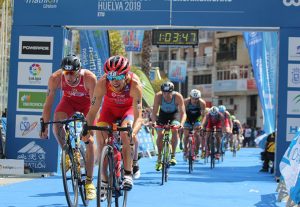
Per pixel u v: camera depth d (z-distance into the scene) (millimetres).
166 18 14406
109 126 7777
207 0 14344
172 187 12508
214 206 9703
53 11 14750
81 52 18891
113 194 7789
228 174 16438
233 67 70875
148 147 24906
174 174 15922
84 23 14656
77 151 8617
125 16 14523
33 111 14797
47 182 12820
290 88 14383
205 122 19328
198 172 16953
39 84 14773
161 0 14438
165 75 82375
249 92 67875
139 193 11281
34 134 14797
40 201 9742
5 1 18938
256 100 67500
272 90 20250
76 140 8672
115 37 43688
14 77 14883
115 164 7855
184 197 10820
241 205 9898
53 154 14766
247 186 13047
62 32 14742
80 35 18938
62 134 9125
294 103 14367
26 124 14836
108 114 8664
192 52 78750
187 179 14453
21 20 14867
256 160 24875
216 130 19422
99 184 7184
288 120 14367
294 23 14297
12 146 14859
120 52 43781
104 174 7477
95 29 15125
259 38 20031
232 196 11125
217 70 73750
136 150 11484
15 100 14867
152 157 24859
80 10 14664
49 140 14789
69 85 9016
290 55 14352
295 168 8648
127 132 7855
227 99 72250
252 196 11180
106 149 7445
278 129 14406
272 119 20406
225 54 72312
